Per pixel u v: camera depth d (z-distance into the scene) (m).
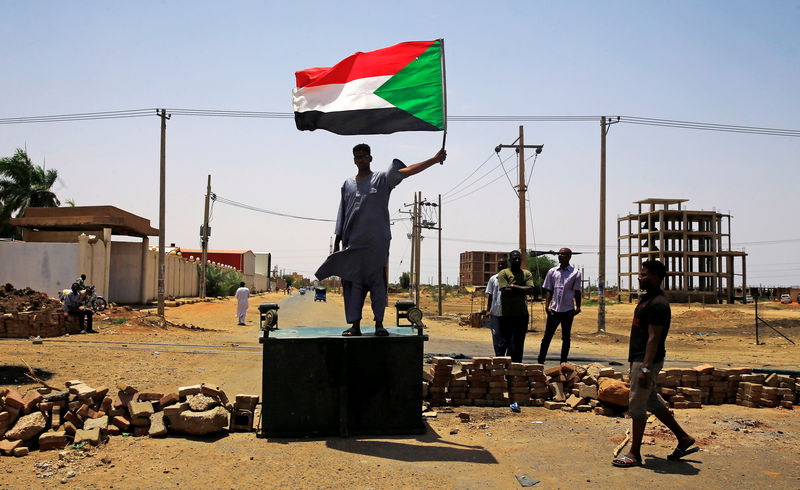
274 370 5.90
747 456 5.36
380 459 5.20
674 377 7.82
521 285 8.92
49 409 5.79
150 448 5.45
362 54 6.47
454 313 43.12
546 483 4.62
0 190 39.00
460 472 4.88
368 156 6.33
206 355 12.09
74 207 29.31
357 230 6.12
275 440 5.79
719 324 29.34
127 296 32.31
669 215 77.69
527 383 7.66
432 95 6.28
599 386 7.30
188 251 78.38
